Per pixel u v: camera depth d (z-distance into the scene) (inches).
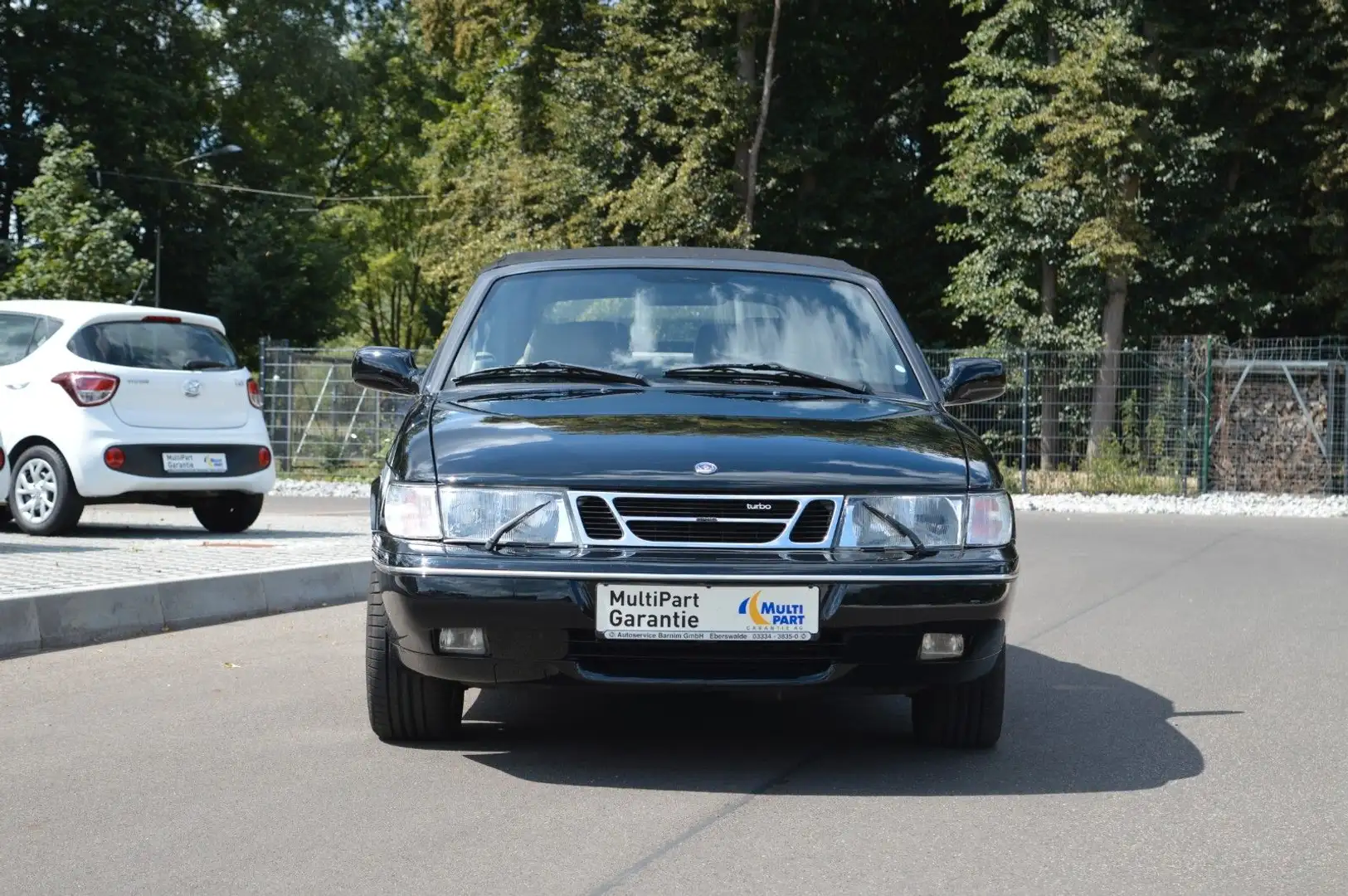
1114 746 227.3
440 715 219.5
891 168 1487.5
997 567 199.5
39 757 213.6
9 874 157.9
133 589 339.6
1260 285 1378.0
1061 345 1289.4
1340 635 356.8
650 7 1395.2
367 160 2287.2
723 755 217.2
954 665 199.8
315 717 243.4
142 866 161.0
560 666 195.5
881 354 248.2
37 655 308.2
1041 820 183.2
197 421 517.3
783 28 1477.6
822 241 1486.2
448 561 195.8
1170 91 1201.4
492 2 1451.8
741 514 195.5
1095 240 1195.9
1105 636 354.9
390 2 2092.8
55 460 500.1
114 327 506.3
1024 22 1289.4
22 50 1676.9
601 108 1395.2
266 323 1838.1
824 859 164.6
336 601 403.9
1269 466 1018.1
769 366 240.2
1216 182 1330.0
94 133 1702.8
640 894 152.2
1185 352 1010.1
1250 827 180.7
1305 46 1256.8
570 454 201.3
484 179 1494.8
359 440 1061.8
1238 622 381.4
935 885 155.9
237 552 445.1
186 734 229.6
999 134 1289.4
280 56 1893.5
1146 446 1005.8
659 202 1312.7
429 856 165.0
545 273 257.9
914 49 1576.0
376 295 2731.3
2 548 455.2
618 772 205.9
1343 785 202.8
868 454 204.7
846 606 193.5
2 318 519.2
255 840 171.5
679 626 192.5
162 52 1812.3
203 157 1731.1
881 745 225.5
